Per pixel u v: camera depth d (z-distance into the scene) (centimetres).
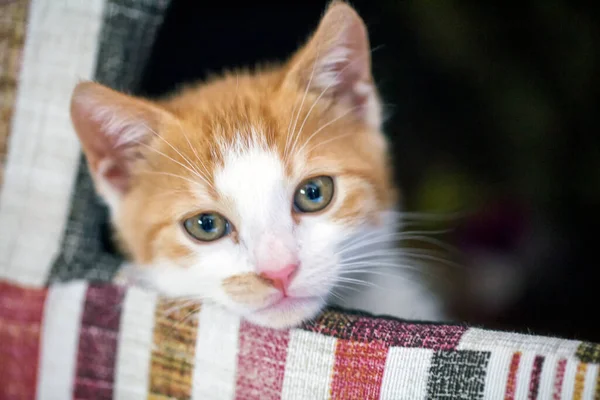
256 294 26
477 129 37
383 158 31
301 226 28
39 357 28
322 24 28
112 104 28
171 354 27
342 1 29
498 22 35
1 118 29
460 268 37
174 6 36
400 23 36
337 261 28
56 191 29
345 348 25
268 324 26
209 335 26
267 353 26
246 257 27
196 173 28
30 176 29
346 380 25
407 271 34
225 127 28
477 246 38
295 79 29
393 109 37
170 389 27
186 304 27
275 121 28
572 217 37
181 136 28
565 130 36
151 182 29
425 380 24
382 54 37
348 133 29
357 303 32
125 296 27
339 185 28
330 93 29
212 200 28
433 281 36
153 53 36
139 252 29
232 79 32
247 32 38
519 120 36
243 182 27
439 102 38
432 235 37
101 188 29
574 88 35
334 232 28
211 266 27
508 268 37
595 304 35
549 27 35
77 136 28
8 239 29
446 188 38
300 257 27
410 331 25
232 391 26
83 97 28
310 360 25
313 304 27
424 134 39
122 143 29
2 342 29
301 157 28
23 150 29
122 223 30
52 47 29
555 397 23
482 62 36
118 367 27
